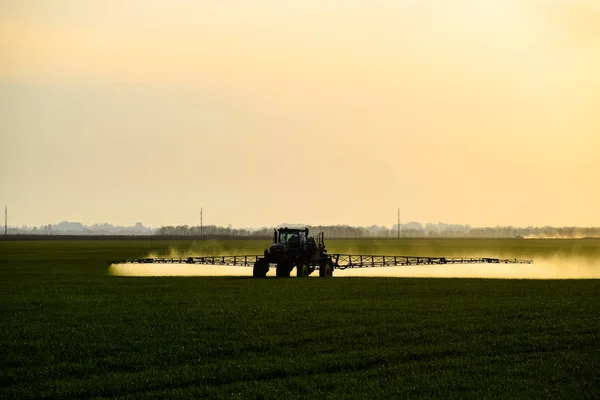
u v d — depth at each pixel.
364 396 35.00
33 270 124.69
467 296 70.31
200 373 39.09
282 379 38.28
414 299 67.69
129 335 48.88
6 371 39.88
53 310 60.78
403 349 44.28
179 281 91.50
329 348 44.72
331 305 63.00
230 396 35.12
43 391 36.00
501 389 36.06
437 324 52.22
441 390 36.06
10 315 58.03
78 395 35.56
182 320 54.78
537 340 46.41
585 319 54.06
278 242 100.81
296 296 70.88
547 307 61.00
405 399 34.66
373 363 41.56
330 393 35.53
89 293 75.12
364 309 60.22
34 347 45.16
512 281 89.81
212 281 91.06
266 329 50.75
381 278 96.31
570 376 38.28
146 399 34.81
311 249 101.25
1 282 91.00
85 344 45.88
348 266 137.12
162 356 43.09
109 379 38.03
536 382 37.22
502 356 42.75
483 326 51.25
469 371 39.44
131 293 74.88
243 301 66.62
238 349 44.72
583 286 80.88
